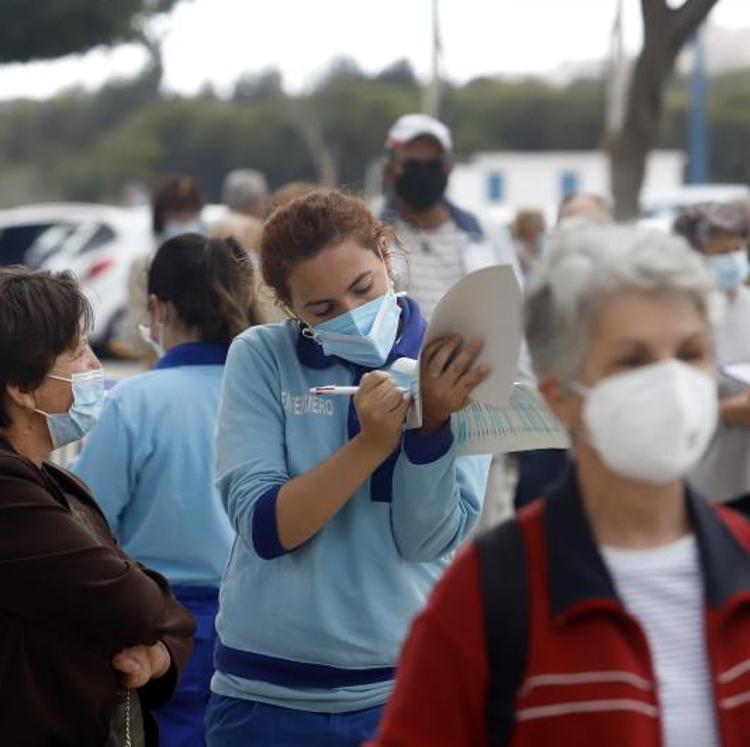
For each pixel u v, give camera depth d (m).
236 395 5.47
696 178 59.53
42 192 95.38
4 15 28.66
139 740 5.58
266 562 5.38
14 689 5.26
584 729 3.50
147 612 5.38
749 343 9.23
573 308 3.56
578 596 3.53
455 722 3.61
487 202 63.28
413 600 5.39
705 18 14.89
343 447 5.12
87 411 5.53
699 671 3.54
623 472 3.52
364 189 5.79
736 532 3.66
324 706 5.36
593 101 85.12
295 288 5.29
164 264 7.07
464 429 5.23
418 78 90.81
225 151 91.44
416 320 5.52
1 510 5.24
